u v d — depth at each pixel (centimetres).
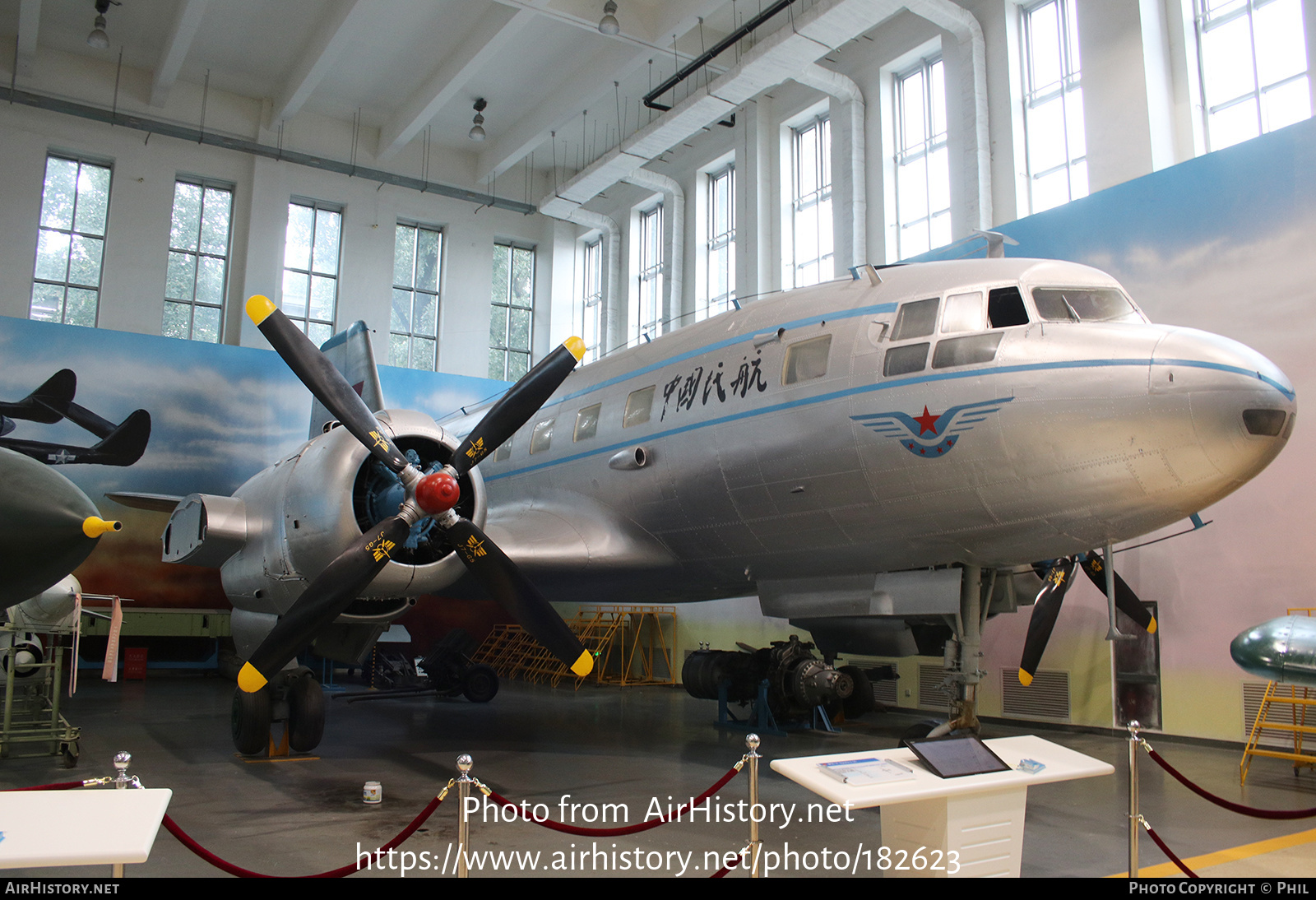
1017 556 684
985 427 617
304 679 835
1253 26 1137
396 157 2117
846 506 706
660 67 1798
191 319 1911
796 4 1576
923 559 718
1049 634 761
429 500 632
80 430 1658
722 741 952
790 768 404
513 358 2286
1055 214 1139
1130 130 1179
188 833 553
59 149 1812
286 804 636
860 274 766
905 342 674
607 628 1844
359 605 737
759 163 1764
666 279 1983
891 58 1538
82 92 1822
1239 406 550
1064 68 1313
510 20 1590
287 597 759
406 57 1836
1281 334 922
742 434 764
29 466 429
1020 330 632
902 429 654
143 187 1867
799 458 719
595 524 925
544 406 1064
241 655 866
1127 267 1059
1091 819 615
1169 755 889
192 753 855
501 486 1094
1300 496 895
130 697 1339
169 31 1742
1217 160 989
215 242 1961
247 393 1806
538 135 1977
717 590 988
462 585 867
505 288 2297
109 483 1675
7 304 1725
